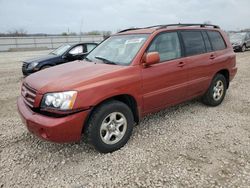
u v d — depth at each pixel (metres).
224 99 5.98
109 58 4.08
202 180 2.84
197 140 3.82
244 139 3.83
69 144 3.75
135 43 4.00
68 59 9.55
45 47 36.62
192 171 3.01
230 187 2.71
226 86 5.64
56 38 39.22
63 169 3.13
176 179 2.87
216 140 3.82
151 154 3.43
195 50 4.68
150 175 2.96
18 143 3.83
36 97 3.12
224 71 5.55
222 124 4.43
